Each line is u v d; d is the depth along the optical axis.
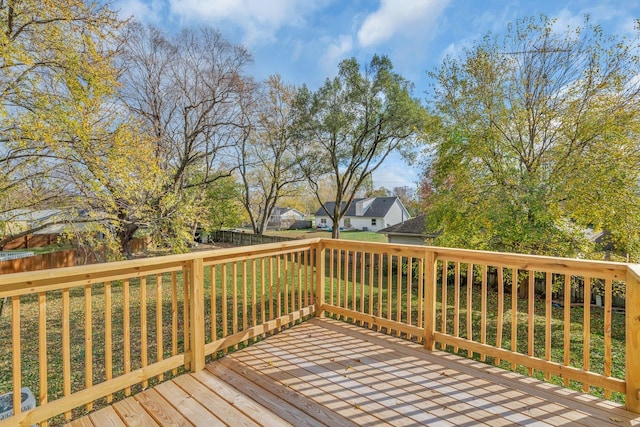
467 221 6.69
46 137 5.12
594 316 6.95
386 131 14.52
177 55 11.27
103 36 5.78
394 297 8.10
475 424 1.91
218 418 1.98
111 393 2.16
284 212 41.22
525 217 6.22
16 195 5.77
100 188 6.01
